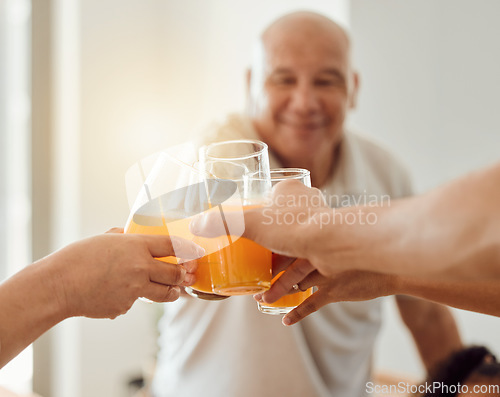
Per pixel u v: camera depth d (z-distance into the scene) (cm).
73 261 58
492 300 62
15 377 176
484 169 45
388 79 166
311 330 93
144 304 188
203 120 206
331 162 100
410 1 159
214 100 205
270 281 61
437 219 46
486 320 140
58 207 182
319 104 94
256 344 91
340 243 52
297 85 94
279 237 55
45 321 58
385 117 168
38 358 181
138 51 191
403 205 50
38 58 181
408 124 162
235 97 196
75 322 174
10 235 178
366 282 62
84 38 177
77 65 176
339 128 97
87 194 176
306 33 93
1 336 56
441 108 153
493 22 140
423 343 104
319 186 98
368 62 170
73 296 58
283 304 65
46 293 57
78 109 176
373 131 171
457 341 103
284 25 95
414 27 158
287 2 182
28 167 182
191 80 206
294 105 93
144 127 192
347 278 62
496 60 140
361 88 173
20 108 181
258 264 59
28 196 182
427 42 155
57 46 183
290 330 91
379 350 163
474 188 45
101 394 178
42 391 181
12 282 57
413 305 101
